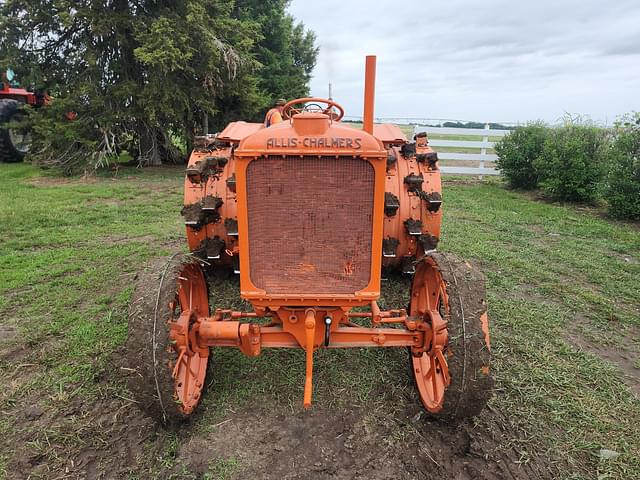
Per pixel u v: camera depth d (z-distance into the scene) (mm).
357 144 2416
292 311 2715
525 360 3689
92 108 11758
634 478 2561
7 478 2520
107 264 5613
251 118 15430
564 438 2859
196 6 11773
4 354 3680
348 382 3344
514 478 2551
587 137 9789
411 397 3197
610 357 3828
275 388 3271
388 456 2676
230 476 2518
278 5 19953
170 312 2604
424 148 4676
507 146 11141
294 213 2520
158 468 2582
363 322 4074
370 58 3031
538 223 7934
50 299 4641
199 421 2943
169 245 6367
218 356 3650
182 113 12586
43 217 7531
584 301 4828
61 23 11164
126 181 11344
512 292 5023
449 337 2582
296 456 2664
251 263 2588
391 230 4258
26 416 2988
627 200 8203
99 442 2770
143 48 11086
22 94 13766
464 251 6219
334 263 2586
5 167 12750
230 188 3947
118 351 3695
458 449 2752
